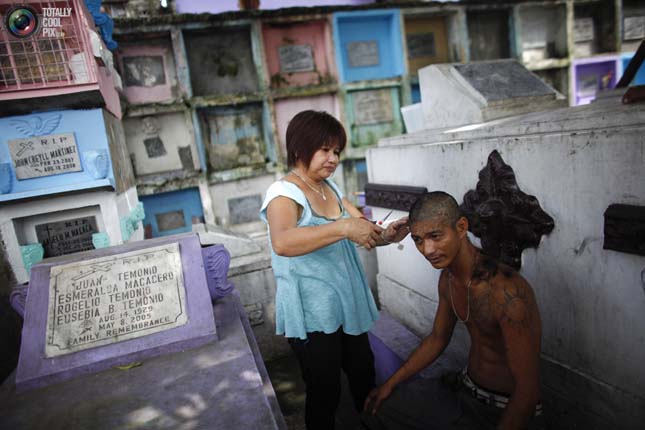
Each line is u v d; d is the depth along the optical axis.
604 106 1.43
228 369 1.34
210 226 3.01
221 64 3.86
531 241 1.44
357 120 4.16
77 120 2.21
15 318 2.19
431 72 2.46
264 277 2.64
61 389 1.32
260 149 4.02
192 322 1.52
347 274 1.40
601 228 1.20
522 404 1.06
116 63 3.50
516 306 1.08
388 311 2.57
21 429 1.13
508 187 1.48
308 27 4.00
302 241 1.13
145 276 1.59
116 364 1.42
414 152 1.99
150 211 3.68
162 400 1.21
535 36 4.65
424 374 1.88
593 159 1.18
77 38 2.16
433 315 2.10
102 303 1.51
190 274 1.62
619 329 1.21
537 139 1.34
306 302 1.36
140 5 3.55
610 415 1.27
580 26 4.75
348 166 4.14
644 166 1.05
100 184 2.20
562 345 1.41
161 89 3.67
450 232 1.12
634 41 4.81
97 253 1.63
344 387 2.25
